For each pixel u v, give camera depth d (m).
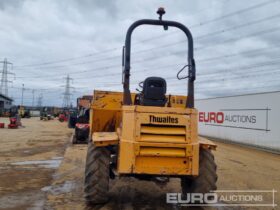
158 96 6.21
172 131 5.79
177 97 7.37
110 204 6.56
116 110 7.41
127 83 6.32
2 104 72.75
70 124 30.56
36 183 8.32
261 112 18.30
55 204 6.52
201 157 6.35
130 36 6.46
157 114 5.79
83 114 18.66
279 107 16.89
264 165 12.02
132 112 5.79
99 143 5.93
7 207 6.32
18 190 7.62
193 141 5.82
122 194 7.32
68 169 10.16
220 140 22.61
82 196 7.11
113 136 6.31
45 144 17.20
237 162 12.49
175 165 5.75
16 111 60.97
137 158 5.68
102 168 6.21
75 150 14.70
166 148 5.73
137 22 6.51
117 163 6.05
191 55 6.51
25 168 10.38
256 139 18.66
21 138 20.39
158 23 6.55
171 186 8.09
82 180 8.65
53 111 68.88
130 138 5.70
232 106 21.36
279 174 10.20
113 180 8.52
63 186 8.00
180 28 6.61
